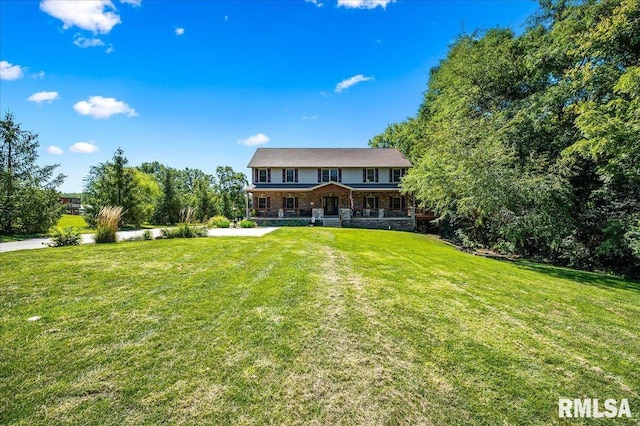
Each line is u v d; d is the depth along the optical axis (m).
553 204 11.66
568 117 11.88
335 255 8.73
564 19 12.82
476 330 3.92
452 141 14.35
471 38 18.98
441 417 2.30
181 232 12.33
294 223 24.44
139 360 2.88
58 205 17.69
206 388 2.51
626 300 6.39
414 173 19.91
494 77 15.69
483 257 12.11
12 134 16.09
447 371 2.92
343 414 2.29
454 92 17.77
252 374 2.73
